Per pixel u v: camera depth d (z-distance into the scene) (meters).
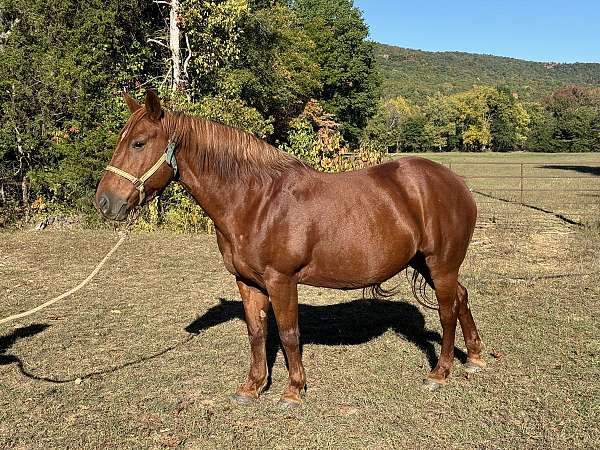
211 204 3.63
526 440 3.45
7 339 5.39
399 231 3.76
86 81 12.29
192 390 4.24
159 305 6.52
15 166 12.91
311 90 28.73
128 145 3.42
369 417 3.76
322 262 3.65
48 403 4.04
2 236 10.91
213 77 16.48
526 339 5.17
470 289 6.98
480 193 19.25
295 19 26.67
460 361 4.70
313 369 4.58
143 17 15.35
